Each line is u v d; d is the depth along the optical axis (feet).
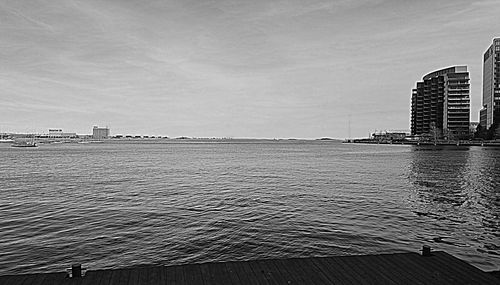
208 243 47.85
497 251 45.09
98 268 39.11
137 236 50.96
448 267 30.14
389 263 31.14
